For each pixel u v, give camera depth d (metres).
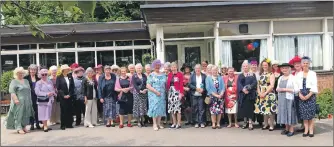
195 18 12.82
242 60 13.36
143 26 21.02
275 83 9.43
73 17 6.21
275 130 9.55
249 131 9.50
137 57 21.59
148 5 12.58
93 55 21.55
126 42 21.52
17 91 10.09
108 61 21.59
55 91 10.78
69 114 10.68
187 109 10.66
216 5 12.84
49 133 9.98
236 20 13.04
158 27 13.16
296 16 13.13
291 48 13.57
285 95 8.78
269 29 13.42
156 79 10.05
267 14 13.08
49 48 21.30
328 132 9.09
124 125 10.95
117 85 10.54
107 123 10.80
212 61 13.45
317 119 10.82
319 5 13.17
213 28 13.33
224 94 10.09
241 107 9.74
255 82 9.63
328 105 11.09
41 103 10.27
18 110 10.01
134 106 10.37
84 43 21.48
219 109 9.98
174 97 10.13
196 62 13.41
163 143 8.27
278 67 9.58
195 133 9.37
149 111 10.02
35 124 11.44
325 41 13.57
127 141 8.59
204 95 10.18
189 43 13.43
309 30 13.66
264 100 9.42
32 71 10.70
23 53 21.16
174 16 12.73
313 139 8.37
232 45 13.36
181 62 13.37
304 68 8.66
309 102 8.57
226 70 11.11
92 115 11.02
